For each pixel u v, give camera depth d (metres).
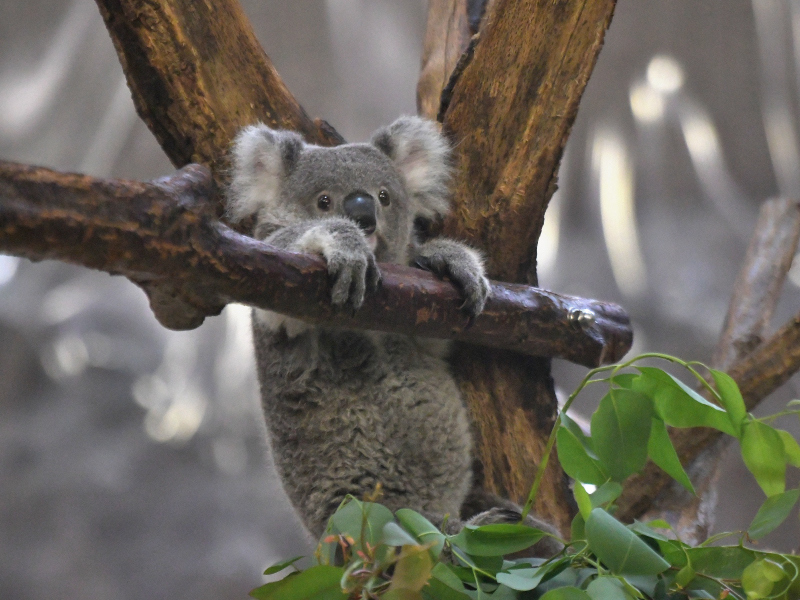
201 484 32.19
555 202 39.09
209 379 34.38
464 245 6.90
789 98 37.22
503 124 7.17
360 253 5.44
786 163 38.28
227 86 7.31
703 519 7.94
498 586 4.58
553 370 31.05
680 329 33.12
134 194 4.24
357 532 4.36
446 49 8.73
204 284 4.69
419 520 4.47
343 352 6.81
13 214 3.76
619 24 36.84
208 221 4.61
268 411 7.05
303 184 7.42
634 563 4.25
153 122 7.21
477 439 7.14
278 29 36.56
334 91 38.28
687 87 37.88
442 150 7.33
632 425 4.91
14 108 35.59
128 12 6.81
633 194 38.56
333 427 6.73
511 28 7.07
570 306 6.98
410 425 6.81
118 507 30.77
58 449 31.83
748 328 9.20
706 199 38.56
